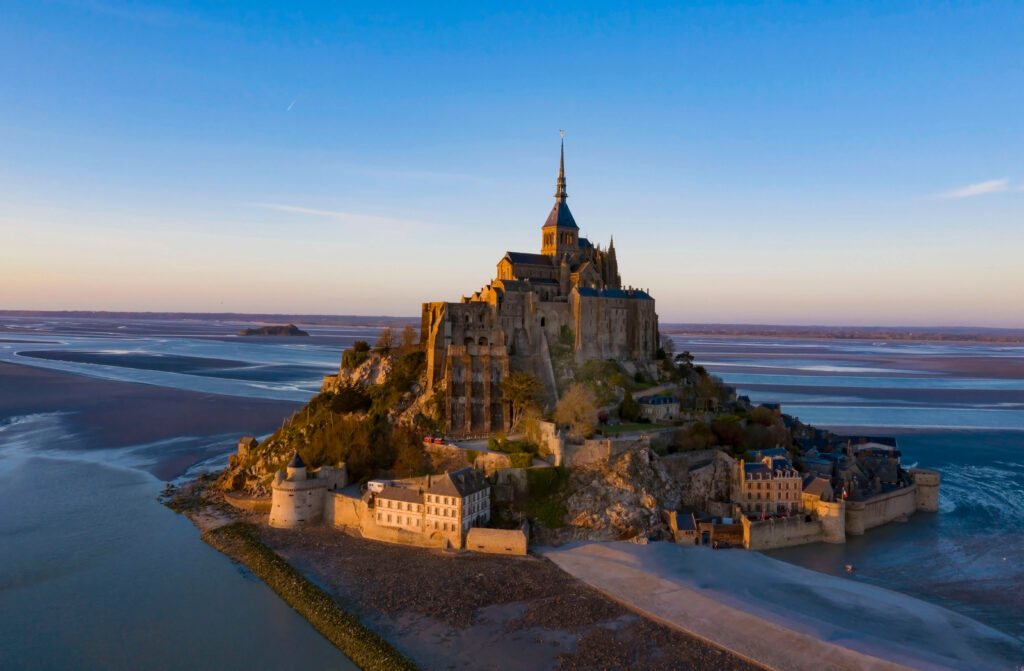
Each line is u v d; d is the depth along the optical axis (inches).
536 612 3804.1
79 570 4352.9
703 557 4638.3
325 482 5383.9
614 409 6392.7
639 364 7440.9
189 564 4485.7
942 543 5012.3
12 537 4884.4
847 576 4421.8
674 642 3496.6
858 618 3779.5
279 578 4195.4
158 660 3344.0
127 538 4918.8
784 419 7337.6
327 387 7618.1
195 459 7140.8
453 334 6801.2
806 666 3292.3
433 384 6555.1
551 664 3302.2
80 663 3302.2
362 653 3363.7
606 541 4931.1
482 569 4399.6
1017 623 3782.0
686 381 7509.8
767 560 4633.4
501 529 4726.9
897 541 5054.1
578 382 6737.2
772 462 5398.6
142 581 4210.1
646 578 4220.0
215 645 3481.8
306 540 4928.6
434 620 3713.1
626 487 5241.1
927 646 3489.2
